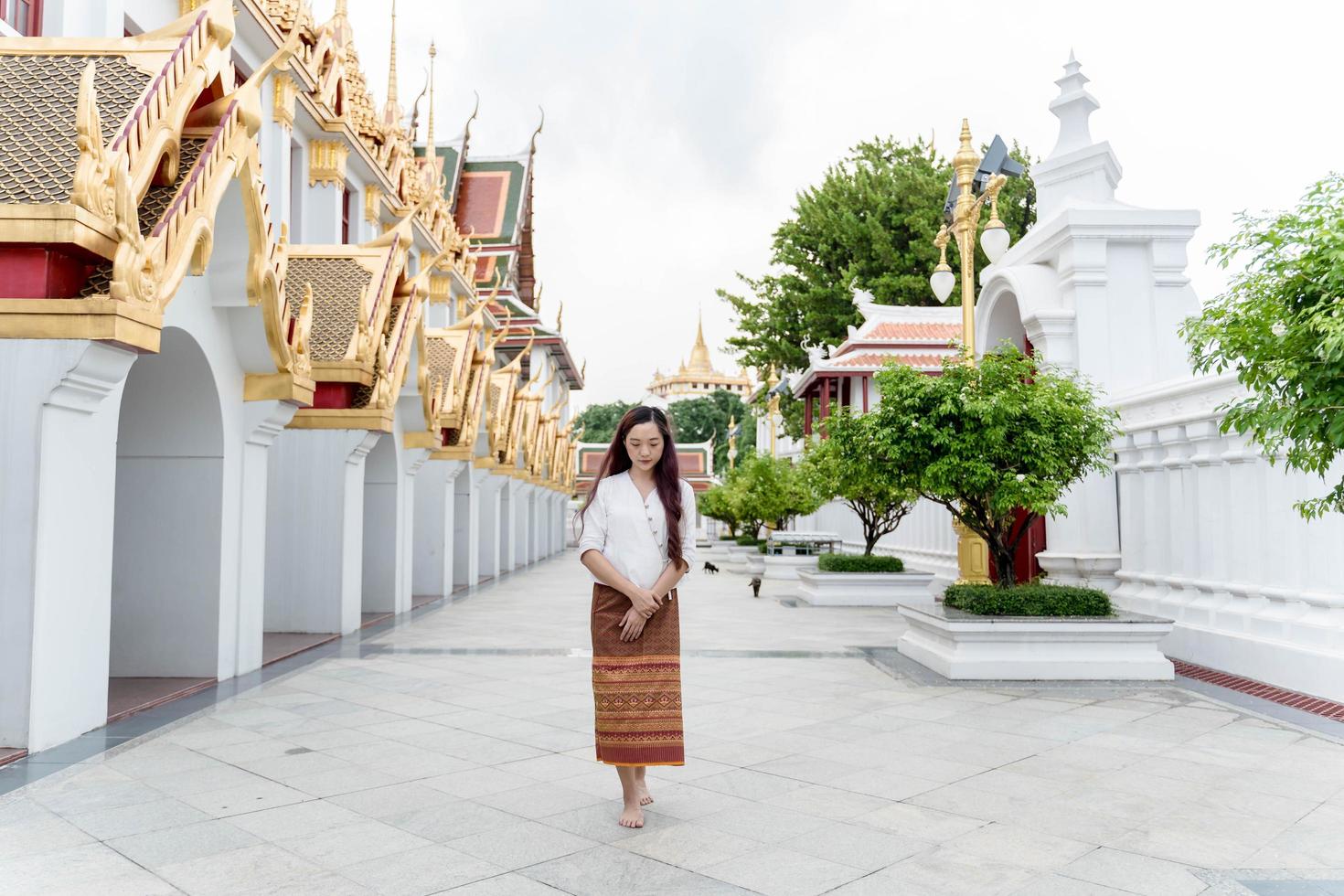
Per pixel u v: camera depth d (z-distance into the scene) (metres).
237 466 8.86
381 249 12.51
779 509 25.81
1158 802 4.92
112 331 5.77
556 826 4.48
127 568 8.59
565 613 15.00
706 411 97.12
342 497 11.98
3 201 5.64
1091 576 12.52
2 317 5.76
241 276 8.00
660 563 4.48
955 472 8.94
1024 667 8.73
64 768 5.51
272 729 6.65
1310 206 4.39
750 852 4.12
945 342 25.80
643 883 3.74
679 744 4.41
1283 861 4.04
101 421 6.50
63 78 6.57
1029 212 35.19
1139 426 11.32
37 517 5.86
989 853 4.12
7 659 5.86
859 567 16.89
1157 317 12.91
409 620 13.92
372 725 6.78
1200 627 9.95
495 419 20.91
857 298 27.41
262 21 13.67
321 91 16.58
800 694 8.08
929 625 9.56
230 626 8.81
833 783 5.27
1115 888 3.73
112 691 7.94
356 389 12.04
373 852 4.10
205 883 3.73
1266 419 4.59
